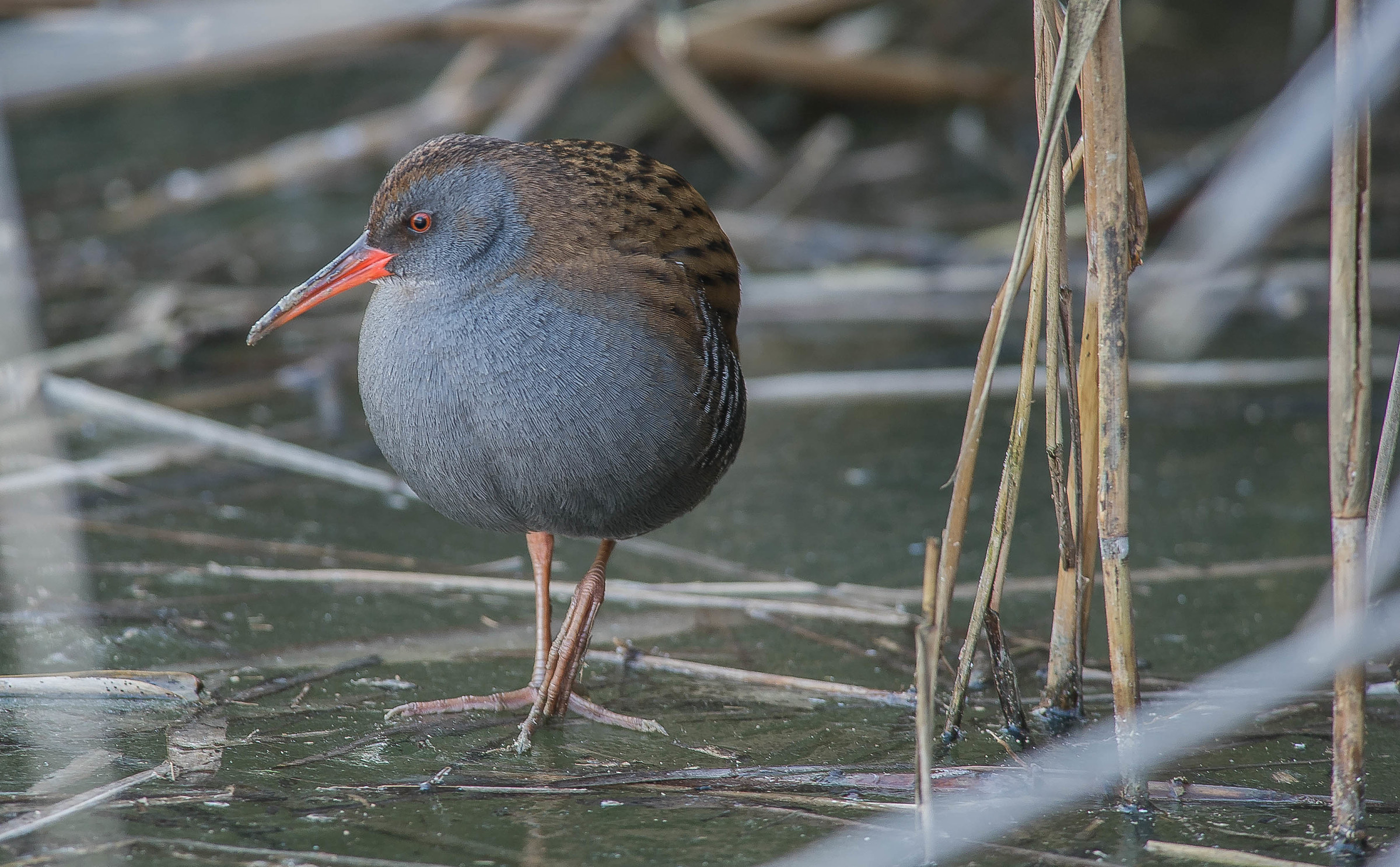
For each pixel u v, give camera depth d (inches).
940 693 287.6
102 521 357.1
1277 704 281.0
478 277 262.5
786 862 218.1
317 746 257.9
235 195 638.5
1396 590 302.5
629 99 758.5
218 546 346.0
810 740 266.7
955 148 709.3
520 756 258.4
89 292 538.0
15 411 420.5
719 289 285.7
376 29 573.9
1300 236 574.2
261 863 216.2
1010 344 502.0
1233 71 807.7
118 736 258.8
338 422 429.7
